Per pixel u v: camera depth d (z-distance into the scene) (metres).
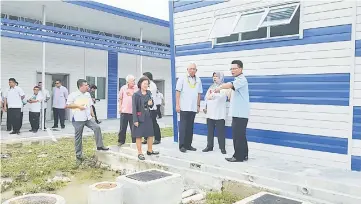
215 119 6.51
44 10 12.12
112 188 4.31
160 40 19.64
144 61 18.53
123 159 6.80
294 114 6.07
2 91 12.75
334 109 5.56
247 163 5.73
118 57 17.30
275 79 6.33
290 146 6.12
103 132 12.01
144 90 6.57
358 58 5.28
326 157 5.65
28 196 4.10
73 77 15.33
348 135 5.39
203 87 7.63
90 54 16.03
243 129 5.78
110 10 12.99
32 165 6.88
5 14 13.30
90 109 7.38
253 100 6.68
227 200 4.90
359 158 5.27
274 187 4.85
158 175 4.88
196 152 6.64
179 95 6.77
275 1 6.32
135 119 6.48
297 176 4.91
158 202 4.54
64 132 11.47
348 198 4.14
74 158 7.61
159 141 7.79
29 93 13.68
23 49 13.45
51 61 14.43
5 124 12.91
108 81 16.88
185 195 5.20
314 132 5.81
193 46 7.82
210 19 7.45
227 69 7.13
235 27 6.74
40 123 12.86
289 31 6.20
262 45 6.52
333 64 5.57
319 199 4.34
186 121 6.73
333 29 5.56
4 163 6.99
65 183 5.80
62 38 12.38
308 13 5.86
